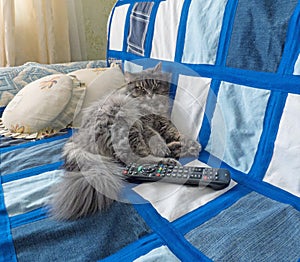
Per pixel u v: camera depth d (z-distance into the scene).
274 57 0.58
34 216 0.52
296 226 0.48
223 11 0.69
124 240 0.47
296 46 0.55
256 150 0.63
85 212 0.52
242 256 0.42
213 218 0.51
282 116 0.57
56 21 1.56
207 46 0.73
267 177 0.60
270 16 0.59
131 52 1.08
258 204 0.55
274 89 0.58
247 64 0.64
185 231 0.48
